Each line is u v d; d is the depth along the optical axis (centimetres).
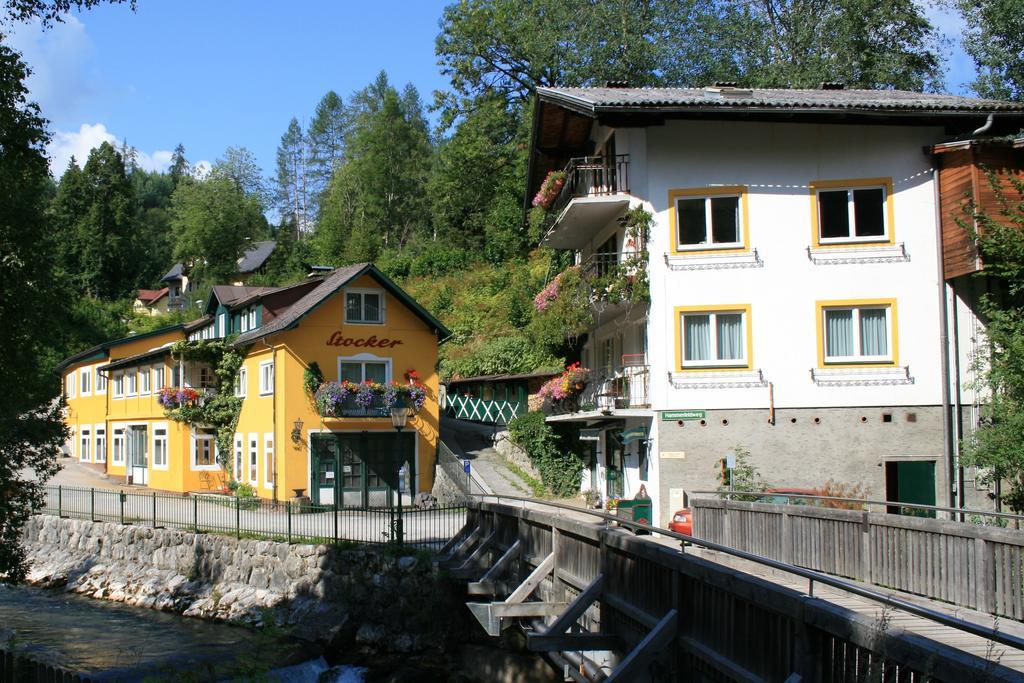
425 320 3688
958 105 2280
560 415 3186
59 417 1869
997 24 3212
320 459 3484
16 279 1702
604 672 1329
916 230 2362
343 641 2128
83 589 2811
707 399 2375
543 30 4912
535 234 3606
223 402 3956
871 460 2328
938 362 2334
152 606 2573
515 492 3338
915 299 2350
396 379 3644
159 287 11012
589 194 2653
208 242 9244
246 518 2828
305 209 12356
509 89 5531
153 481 4231
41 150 1720
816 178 2398
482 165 6088
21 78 1644
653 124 2403
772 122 2403
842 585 757
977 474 2266
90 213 9900
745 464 2347
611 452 2952
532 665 1739
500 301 5141
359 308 3619
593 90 2617
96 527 3019
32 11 1529
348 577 2230
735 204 2419
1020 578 1051
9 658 1193
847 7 4047
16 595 2802
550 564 1603
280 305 3812
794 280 2384
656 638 1080
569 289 2653
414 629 2102
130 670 1880
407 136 8675
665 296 2405
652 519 2389
